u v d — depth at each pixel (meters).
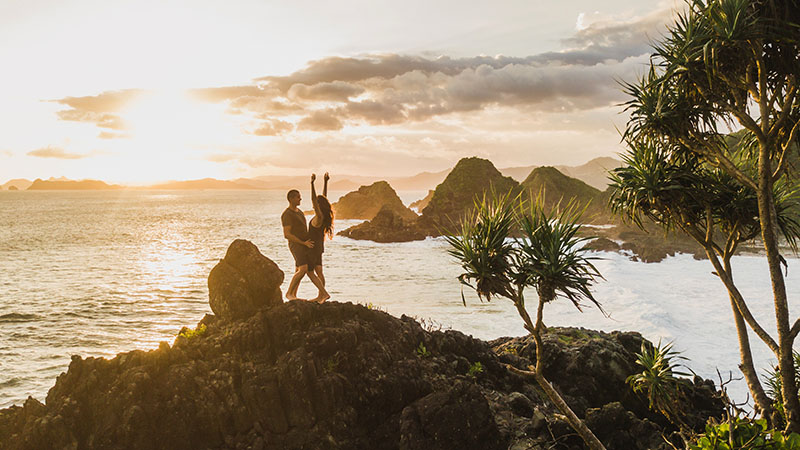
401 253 63.62
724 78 6.91
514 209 6.51
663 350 8.38
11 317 32.00
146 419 7.89
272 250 68.88
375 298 35.50
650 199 7.92
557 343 13.40
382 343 9.66
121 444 7.80
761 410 8.49
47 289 41.16
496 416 9.42
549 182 125.25
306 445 8.13
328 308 9.71
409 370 9.33
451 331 11.31
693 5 7.11
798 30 6.59
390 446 8.57
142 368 8.34
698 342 24.38
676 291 37.28
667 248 57.75
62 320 31.50
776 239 7.40
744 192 8.26
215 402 8.25
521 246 6.42
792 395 7.54
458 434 8.07
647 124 7.96
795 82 6.98
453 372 10.13
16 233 91.81
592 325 27.73
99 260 58.97
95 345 26.88
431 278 44.34
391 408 8.95
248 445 8.05
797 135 7.56
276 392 8.37
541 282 6.35
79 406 8.16
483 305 32.91
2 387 21.09
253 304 9.98
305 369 8.53
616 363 12.48
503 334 26.39
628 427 9.88
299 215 10.03
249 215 154.12
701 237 8.48
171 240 82.44
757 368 20.69
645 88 8.14
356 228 84.94
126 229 102.69
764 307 31.47
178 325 30.86
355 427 8.56
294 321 9.27
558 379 12.40
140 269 52.16
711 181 8.42
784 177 8.34
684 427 8.23
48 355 25.11
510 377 11.19
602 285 39.50
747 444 6.40
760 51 6.70
